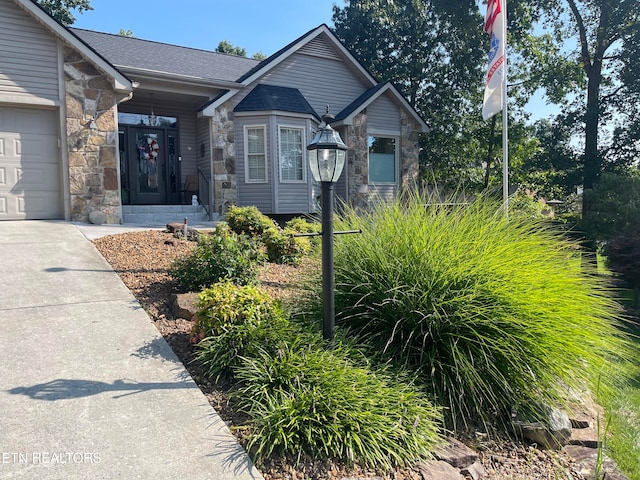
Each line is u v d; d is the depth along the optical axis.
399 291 3.27
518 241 3.63
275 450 2.30
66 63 8.45
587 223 12.18
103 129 8.77
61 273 4.72
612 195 12.27
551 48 16.45
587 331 3.23
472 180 16.77
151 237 6.76
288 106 11.52
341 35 18.98
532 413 3.12
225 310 3.01
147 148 12.03
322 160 2.90
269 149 11.30
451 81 17.81
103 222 8.70
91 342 3.20
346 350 3.03
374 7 16.67
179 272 4.27
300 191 11.72
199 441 2.26
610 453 3.00
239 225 7.07
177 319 3.73
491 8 6.71
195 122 12.59
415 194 4.38
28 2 7.89
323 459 2.31
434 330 3.23
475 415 3.16
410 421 2.63
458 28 16.42
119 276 4.75
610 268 8.35
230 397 2.65
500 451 2.90
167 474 2.01
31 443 2.12
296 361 2.77
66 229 7.28
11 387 2.57
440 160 17.77
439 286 3.27
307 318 3.62
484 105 6.77
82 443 2.15
